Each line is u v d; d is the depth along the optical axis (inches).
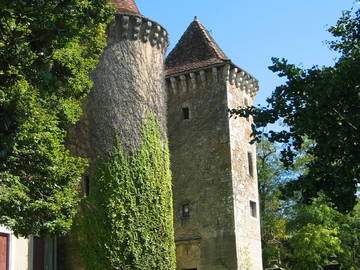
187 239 1128.8
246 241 1121.4
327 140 499.8
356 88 493.0
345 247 1382.9
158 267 901.8
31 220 573.0
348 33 568.1
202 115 1190.3
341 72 492.7
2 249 868.6
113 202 896.3
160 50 1047.0
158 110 993.5
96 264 887.7
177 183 1178.0
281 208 1712.6
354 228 1390.3
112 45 983.0
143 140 944.3
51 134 612.4
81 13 385.4
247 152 1208.2
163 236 922.7
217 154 1151.0
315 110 498.6
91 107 956.6
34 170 575.8
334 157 500.4
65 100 676.7
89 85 705.6
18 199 546.3
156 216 920.3
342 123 494.6
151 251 900.0
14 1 306.2
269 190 1699.1
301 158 1515.7
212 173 1146.7
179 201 1164.5
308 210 1440.7
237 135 1178.6
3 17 315.0
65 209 612.7
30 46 298.8
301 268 1316.4
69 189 623.8
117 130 936.3
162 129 991.0
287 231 1528.1
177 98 1229.7
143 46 1009.5
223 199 1119.0
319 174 498.3
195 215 1140.5
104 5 425.7
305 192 498.3
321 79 507.8
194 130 1191.6
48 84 290.8
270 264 1603.1
